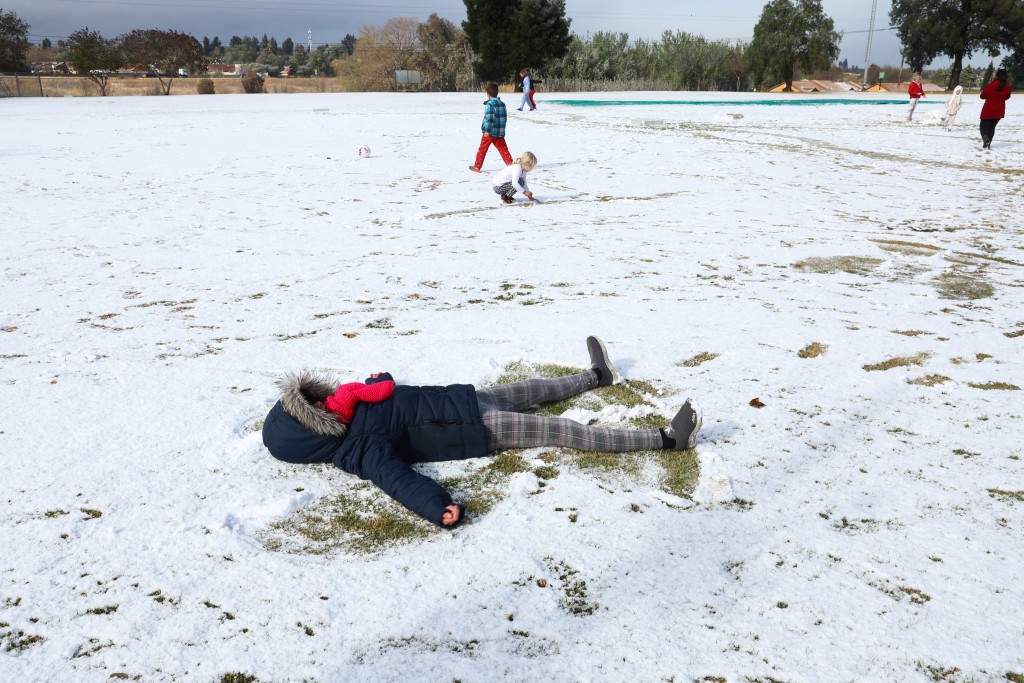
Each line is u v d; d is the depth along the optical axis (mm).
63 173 13484
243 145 17891
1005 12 54625
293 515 2945
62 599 2416
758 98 42125
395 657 2166
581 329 5082
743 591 2469
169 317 5414
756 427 3684
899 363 4562
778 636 2256
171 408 3893
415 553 2689
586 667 2125
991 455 3416
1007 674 2104
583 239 8094
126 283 6344
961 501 3025
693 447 3488
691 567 2600
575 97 42344
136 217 9430
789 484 3156
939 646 2215
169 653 2184
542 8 47250
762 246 7738
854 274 6648
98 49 52750
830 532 2809
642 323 5211
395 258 7191
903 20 59406
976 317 5441
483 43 48906
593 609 2387
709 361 4555
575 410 3834
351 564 2625
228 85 68312
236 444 3488
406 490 2891
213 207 10164
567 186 12117
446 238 8180
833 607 2389
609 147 17156
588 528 2840
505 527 2850
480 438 3346
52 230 8602
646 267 6824
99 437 3557
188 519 2877
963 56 58344
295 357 4594
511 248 7637
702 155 15852
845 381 4266
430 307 5621
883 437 3592
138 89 58219
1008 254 7500
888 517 2908
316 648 2203
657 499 3053
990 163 14672
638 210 9977
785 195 11148
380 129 21500
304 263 7008
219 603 2406
